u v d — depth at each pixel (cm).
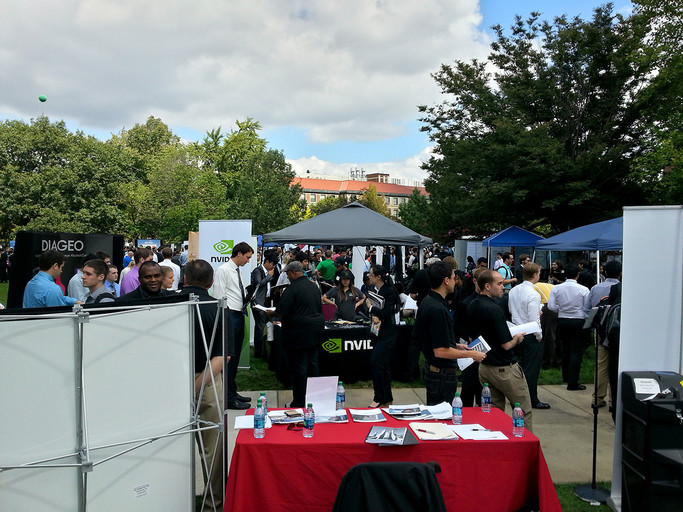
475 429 340
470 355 399
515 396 426
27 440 238
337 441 309
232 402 625
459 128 2533
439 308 409
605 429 566
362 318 827
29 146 3488
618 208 2080
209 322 358
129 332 273
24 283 653
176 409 302
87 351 254
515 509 313
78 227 3241
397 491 229
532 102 2164
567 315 714
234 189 4331
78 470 253
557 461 480
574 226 2195
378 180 13962
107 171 3534
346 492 232
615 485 389
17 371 235
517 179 2003
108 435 265
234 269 629
